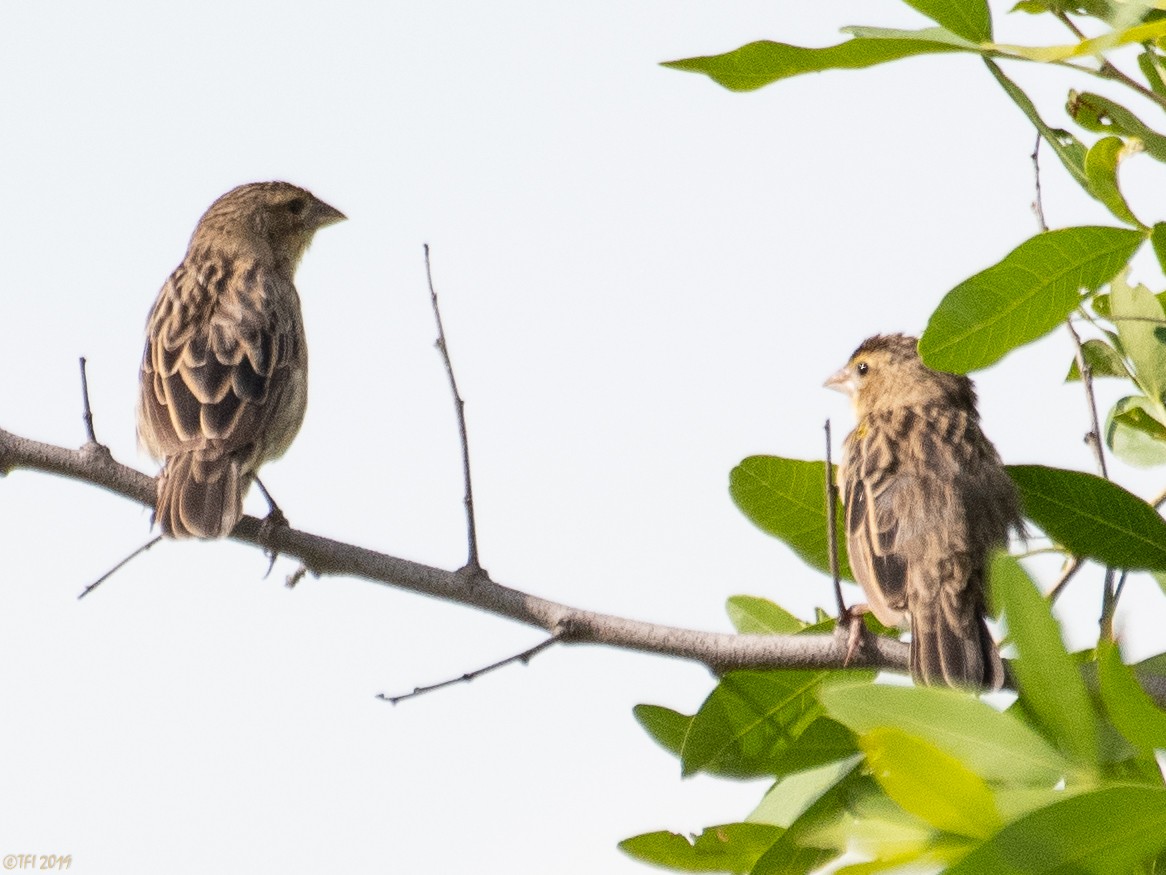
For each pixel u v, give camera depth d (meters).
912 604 11.12
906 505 11.53
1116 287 9.91
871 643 9.70
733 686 9.79
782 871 8.07
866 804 6.66
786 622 10.67
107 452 11.57
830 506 9.48
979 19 8.27
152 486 11.84
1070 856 5.12
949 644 10.73
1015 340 8.56
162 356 14.01
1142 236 8.38
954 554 11.18
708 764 9.73
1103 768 6.70
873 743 5.68
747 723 9.79
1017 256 8.35
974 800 5.60
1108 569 9.49
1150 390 10.05
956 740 6.07
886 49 8.29
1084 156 8.96
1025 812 5.36
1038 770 5.93
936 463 11.76
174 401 13.55
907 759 5.63
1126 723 5.66
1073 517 9.52
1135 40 7.43
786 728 9.80
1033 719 7.82
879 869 5.94
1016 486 9.69
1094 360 10.59
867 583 11.51
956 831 5.62
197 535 11.93
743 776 9.75
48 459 11.44
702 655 9.67
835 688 6.34
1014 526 11.65
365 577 10.27
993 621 11.16
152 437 13.83
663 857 8.42
